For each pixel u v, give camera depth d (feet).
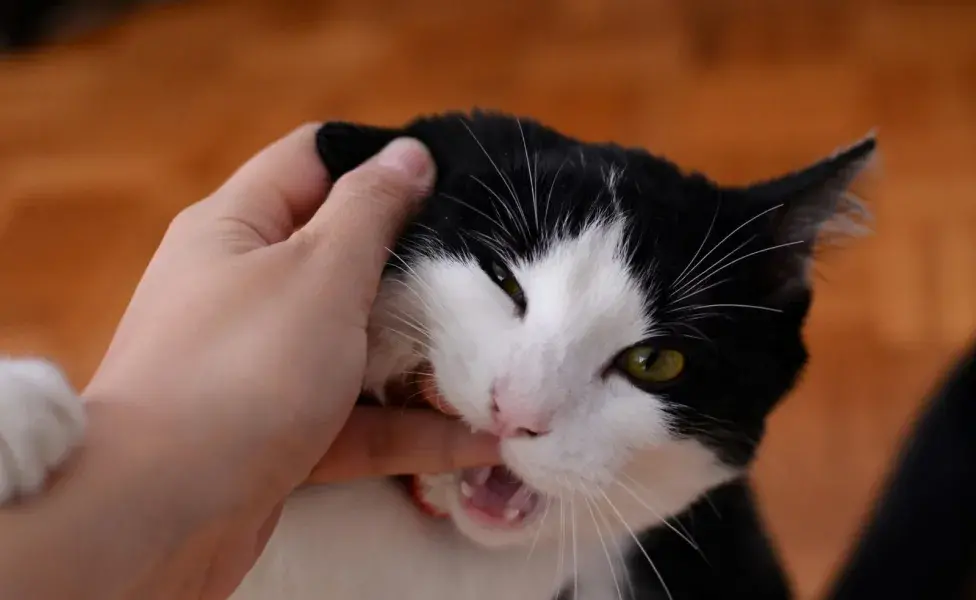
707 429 1.43
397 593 1.42
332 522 1.40
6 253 2.35
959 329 2.21
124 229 2.39
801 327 1.53
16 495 1.14
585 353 1.37
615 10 3.13
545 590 1.47
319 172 1.48
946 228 2.41
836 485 2.05
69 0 3.10
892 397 2.12
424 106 2.72
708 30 3.02
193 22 3.14
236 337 1.29
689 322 1.41
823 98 2.76
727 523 1.58
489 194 1.42
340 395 1.32
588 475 1.37
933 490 1.71
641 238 1.41
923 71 2.85
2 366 1.14
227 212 1.41
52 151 2.63
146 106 2.78
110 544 1.17
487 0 3.19
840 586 1.77
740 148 2.56
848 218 1.51
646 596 1.53
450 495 1.42
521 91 2.78
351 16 3.14
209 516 1.23
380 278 1.40
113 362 1.28
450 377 1.37
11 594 1.13
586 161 1.46
